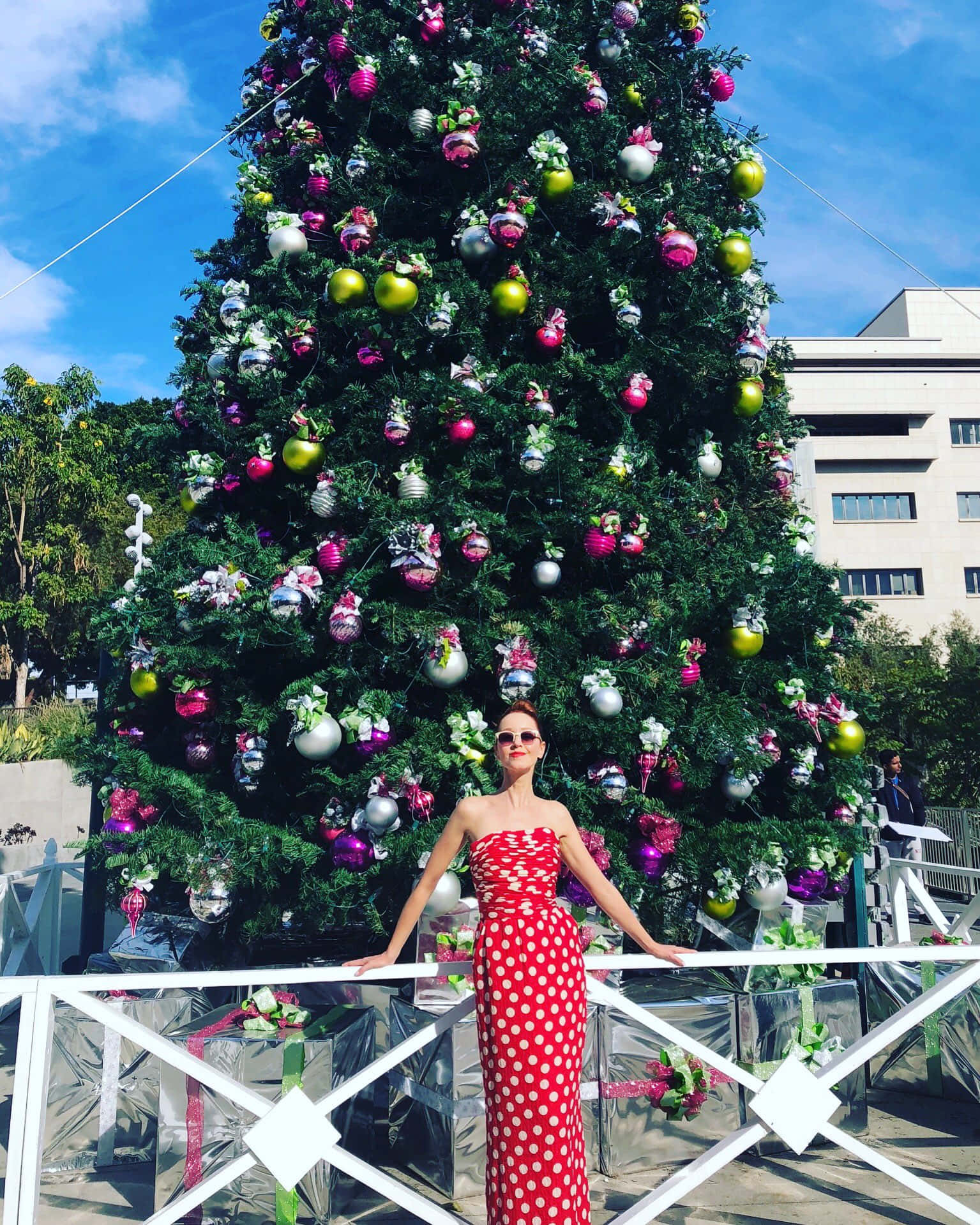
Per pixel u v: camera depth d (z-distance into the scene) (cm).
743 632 418
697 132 495
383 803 370
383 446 423
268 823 434
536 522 421
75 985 267
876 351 3894
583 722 390
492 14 483
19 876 623
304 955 489
